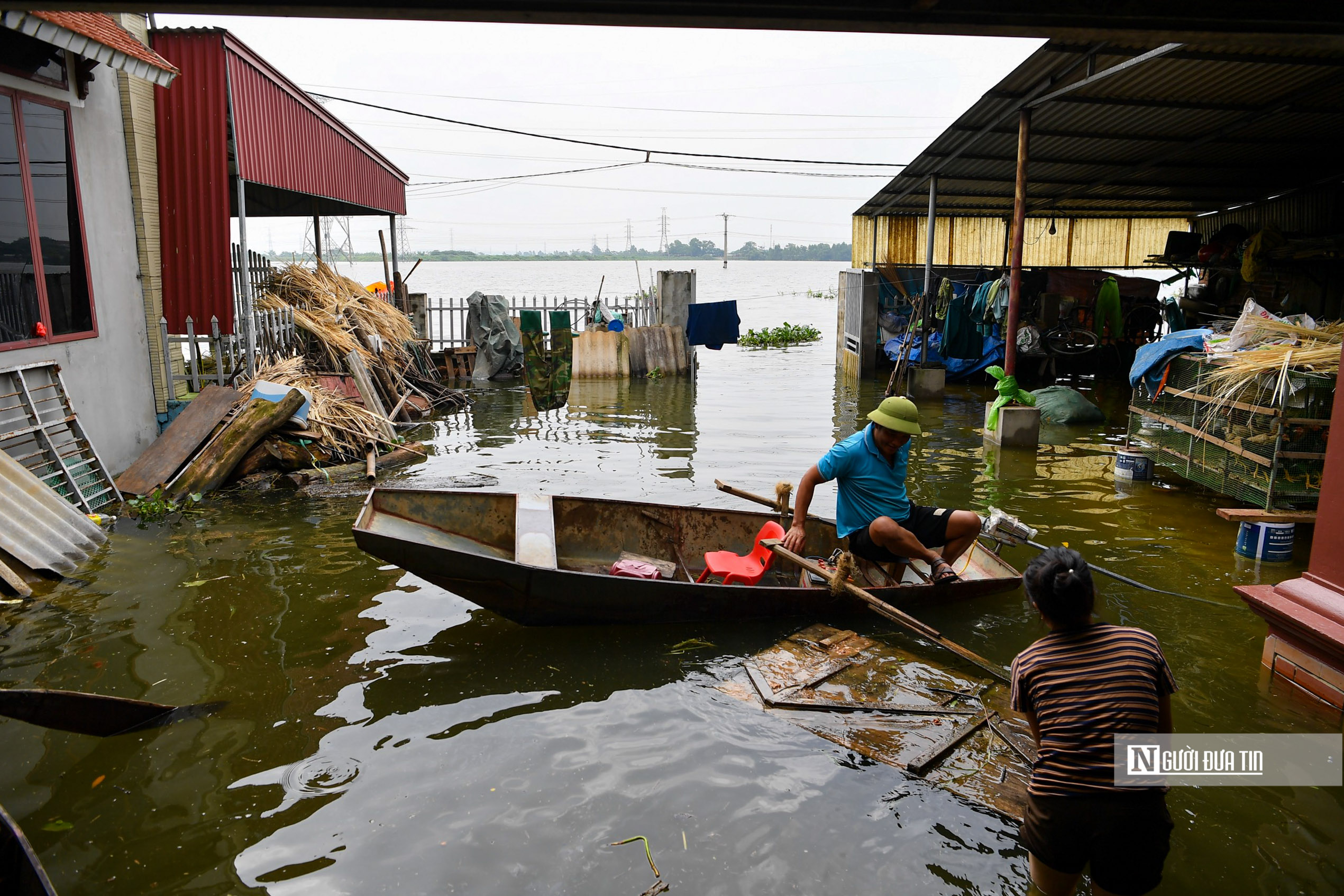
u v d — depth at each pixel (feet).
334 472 32.42
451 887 11.43
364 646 18.47
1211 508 29.22
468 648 18.40
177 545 24.53
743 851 12.21
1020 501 30.01
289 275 45.93
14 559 21.34
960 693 16.74
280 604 20.57
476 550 21.93
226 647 18.33
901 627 19.94
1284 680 17.16
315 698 16.29
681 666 17.76
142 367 32.17
